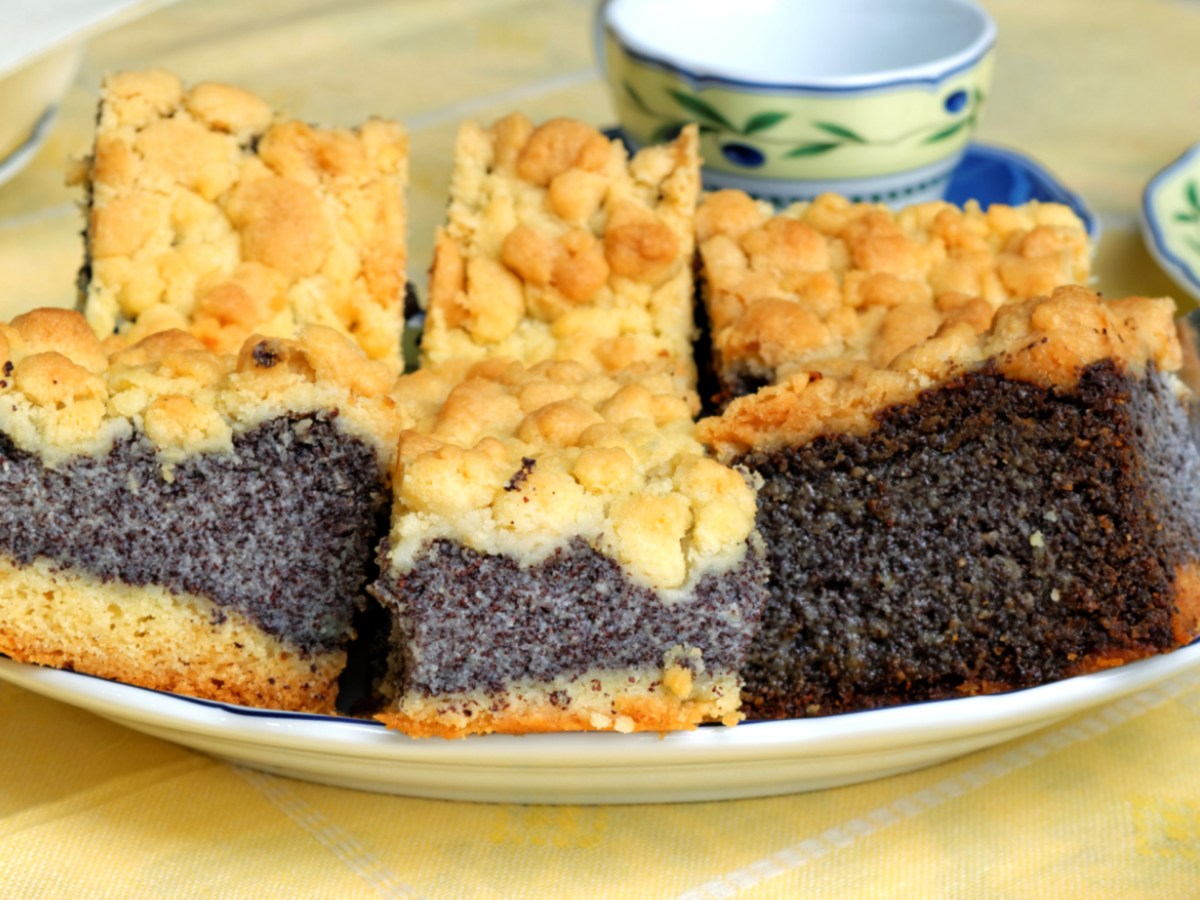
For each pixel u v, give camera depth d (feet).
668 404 1.41
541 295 1.53
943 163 1.80
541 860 1.34
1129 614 1.38
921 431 1.39
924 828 1.36
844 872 1.34
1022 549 1.38
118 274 1.50
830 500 1.39
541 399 1.41
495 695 1.33
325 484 1.38
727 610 1.34
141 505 1.36
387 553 1.33
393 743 1.31
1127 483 1.37
